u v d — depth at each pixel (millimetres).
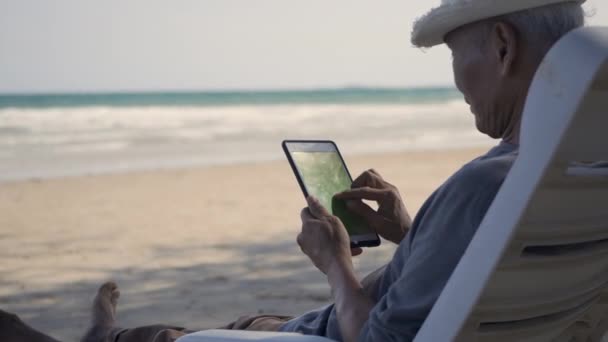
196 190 12523
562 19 1714
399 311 1739
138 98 50500
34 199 11578
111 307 2979
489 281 1444
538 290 1598
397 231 2291
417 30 1867
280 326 2264
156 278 5988
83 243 7715
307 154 2293
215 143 24062
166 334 2232
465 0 1742
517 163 1401
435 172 14656
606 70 1280
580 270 1678
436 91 74562
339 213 2264
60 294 5535
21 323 2557
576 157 1391
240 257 6789
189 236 7992
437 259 1716
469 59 1814
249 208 10211
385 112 40562
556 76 1328
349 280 1944
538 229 1444
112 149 21844
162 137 25656
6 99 45750
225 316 4789
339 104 46719
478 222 1674
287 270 6188
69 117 30375
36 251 7312
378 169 15367
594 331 2023
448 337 1507
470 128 31547
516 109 1768
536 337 1760
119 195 11961
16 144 22688
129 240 7840
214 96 56000
